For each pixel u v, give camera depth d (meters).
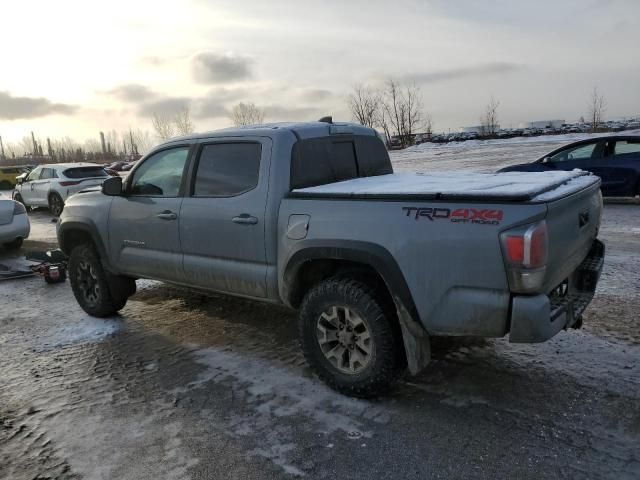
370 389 3.50
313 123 4.34
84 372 4.28
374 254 3.30
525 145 35.53
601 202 4.17
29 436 3.36
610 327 4.56
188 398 3.74
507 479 2.71
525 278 2.86
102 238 5.23
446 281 3.09
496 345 4.34
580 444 2.97
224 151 4.23
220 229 4.16
